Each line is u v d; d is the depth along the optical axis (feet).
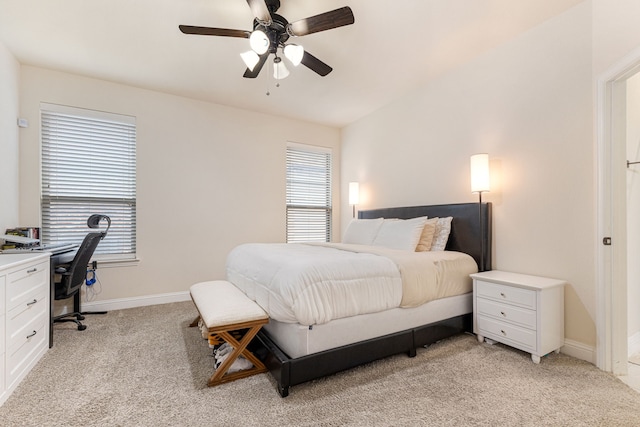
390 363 6.71
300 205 15.40
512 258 8.42
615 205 6.40
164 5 6.95
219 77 10.58
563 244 7.28
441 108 10.61
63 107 10.19
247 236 13.61
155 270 11.64
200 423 4.71
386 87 11.47
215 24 7.65
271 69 10.03
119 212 11.25
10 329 5.51
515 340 6.97
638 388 5.75
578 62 7.00
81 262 8.80
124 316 10.03
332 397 5.41
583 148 6.92
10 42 8.43
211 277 12.73
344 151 16.12
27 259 6.18
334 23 6.37
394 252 8.07
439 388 5.69
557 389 5.65
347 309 6.08
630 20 5.93
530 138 7.99
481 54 9.22
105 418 4.82
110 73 10.30
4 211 8.58
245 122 13.66
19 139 9.52
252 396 5.45
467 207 9.31
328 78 10.68
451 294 8.00
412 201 11.87
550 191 7.56
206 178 12.70
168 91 11.75
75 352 7.27
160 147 11.80
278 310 5.85
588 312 6.78
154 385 5.81
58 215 10.33
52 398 5.36
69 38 8.25
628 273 7.55
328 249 9.05
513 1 6.88
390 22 7.61
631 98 7.72
